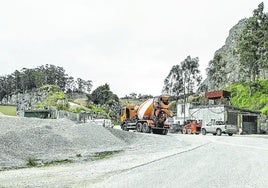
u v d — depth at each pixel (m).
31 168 14.24
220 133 48.72
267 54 86.88
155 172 12.18
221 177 10.85
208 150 21.56
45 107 102.94
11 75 184.75
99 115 101.81
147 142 29.14
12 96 162.62
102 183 10.02
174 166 13.84
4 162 15.25
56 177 11.45
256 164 14.19
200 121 56.81
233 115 61.88
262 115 66.06
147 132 42.84
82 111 109.12
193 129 53.72
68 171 13.04
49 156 18.12
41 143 20.39
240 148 23.12
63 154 19.27
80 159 17.66
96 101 147.12
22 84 181.00
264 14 91.81
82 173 12.38
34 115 69.00
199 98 106.12
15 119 27.62
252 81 87.75
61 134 24.09
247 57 89.19
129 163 15.42
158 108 43.12
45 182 10.40
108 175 11.73
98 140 25.50
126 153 20.98
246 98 84.31
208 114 64.94
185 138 36.03
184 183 9.80
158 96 43.34
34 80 181.75
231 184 9.60
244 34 93.12
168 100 43.78
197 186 9.32
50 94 142.75
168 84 145.00
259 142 30.28
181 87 141.00
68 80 191.88
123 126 47.97
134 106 46.84
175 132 57.59
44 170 13.46
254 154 18.62
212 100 78.00
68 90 190.38
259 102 79.25
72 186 9.63
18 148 18.02
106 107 136.88
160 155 18.98
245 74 97.56
